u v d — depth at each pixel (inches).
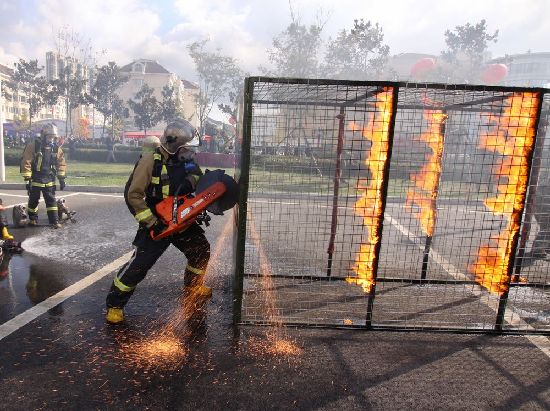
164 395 101.1
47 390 101.7
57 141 298.5
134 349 122.7
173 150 138.6
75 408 95.3
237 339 131.0
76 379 106.7
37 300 157.5
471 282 176.6
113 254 222.1
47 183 275.3
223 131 1200.8
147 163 134.0
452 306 164.7
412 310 159.2
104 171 698.2
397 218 343.3
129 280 136.6
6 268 194.7
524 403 103.7
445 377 114.1
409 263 226.5
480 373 116.8
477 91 134.3
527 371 118.7
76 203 383.6
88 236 261.3
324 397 102.7
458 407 101.0
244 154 129.4
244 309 153.6
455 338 137.8
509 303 169.6
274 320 144.9
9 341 125.2
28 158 272.1
